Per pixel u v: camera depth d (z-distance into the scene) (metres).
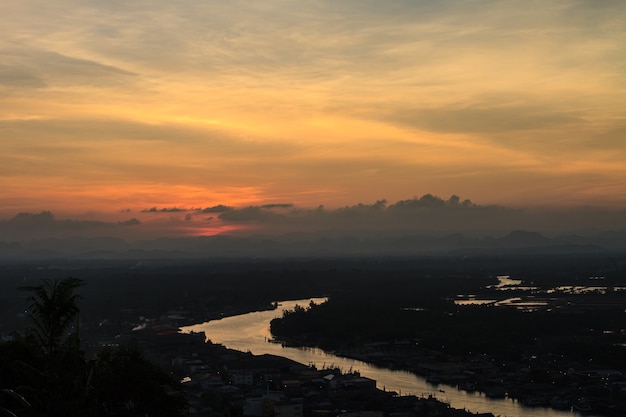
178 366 180.75
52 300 50.94
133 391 55.91
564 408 151.25
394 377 187.62
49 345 50.72
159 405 57.56
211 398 140.38
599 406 150.00
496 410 149.00
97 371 52.44
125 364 57.06
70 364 50.12
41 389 48.06
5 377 52.06
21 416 46.25
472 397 162.62
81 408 47.81
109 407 55.69
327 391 157.25
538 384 173.00
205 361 190.62
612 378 178.38
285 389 159.00
